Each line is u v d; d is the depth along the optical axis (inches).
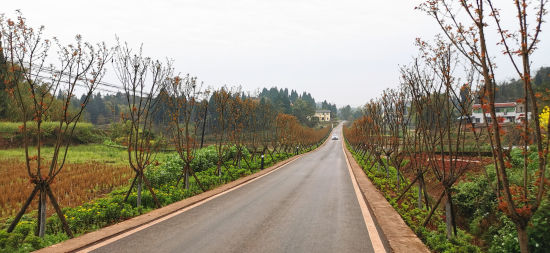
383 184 530.9
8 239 211.6
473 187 373.7
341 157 1312.7
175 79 458.6
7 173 694.5
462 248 212.2
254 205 361.4
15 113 1556.3
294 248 212.5
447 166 585.3
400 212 327.0
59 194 489.1
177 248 212.2
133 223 274.4
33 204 422.3
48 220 281.0
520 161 387.5
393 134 567.8
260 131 1081.4
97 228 282.0
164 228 261.9
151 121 398.3
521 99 138.9
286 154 1285.7
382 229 257.6
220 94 643.5
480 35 139.8
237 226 268.8
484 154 646.5
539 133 130.6
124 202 360.5
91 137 1843.0
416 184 583.2
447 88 240.2
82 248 211.5
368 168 772.6
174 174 545.3
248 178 617.9
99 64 286.8
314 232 251.1
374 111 713.0
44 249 207.8
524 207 133.3
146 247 213.9
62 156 1160.2
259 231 253.6
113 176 679.1
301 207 350.0
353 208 345.4
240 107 782.5
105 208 312.7
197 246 216.4
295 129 1581.0
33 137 1520.7
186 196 426.3
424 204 409.7
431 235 247.9
